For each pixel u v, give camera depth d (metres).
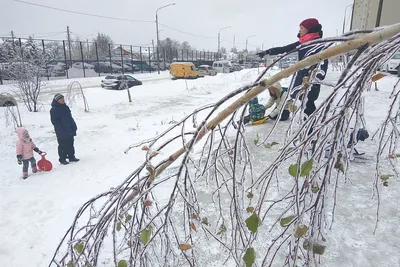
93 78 28.42
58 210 3.89
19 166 5.98
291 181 3.28
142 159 5.88
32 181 5.06
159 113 11.11
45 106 13.55
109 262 2.40
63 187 4.73
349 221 2.55
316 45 1.29
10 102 13.14
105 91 17.55
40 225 3.50
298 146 1.15
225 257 2.26
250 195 1.62
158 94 16.98
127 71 36.44
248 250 1.27
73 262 1.73
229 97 1.17
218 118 1.21
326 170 1.21
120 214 1.57
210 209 2.85
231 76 27.02
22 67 12.33
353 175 3.38
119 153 6.40
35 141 7.80
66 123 5.80
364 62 1.05
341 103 1.21
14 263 2.82
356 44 0.94
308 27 3.92
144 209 1.62
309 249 1.26
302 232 1.21
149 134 7.83
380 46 1.03
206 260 2.24
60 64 28.97
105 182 4.85
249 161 1.53
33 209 3.92
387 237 2.33
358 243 2.28
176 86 20.66
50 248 3.02
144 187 1.55
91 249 1.63
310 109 3.38
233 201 1.46
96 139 7.67
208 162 1.40
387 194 2.96
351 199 2.88
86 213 3.70
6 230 3.40
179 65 27.91
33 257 2.89
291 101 1.37
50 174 5.37
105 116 10.82
